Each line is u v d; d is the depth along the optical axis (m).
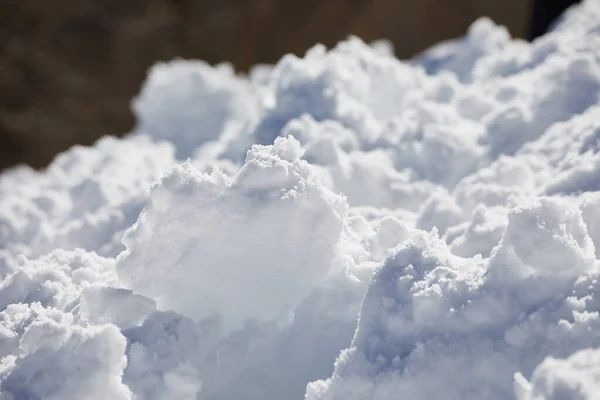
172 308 3.23
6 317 3.38
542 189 4.21
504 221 3.78
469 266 2.99
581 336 2.63
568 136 4.80
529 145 4.95
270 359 3.24
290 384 3.21
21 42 25.50
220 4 27.58
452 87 6.03
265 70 8.17
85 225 5.15
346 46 6.40
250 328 3.27
